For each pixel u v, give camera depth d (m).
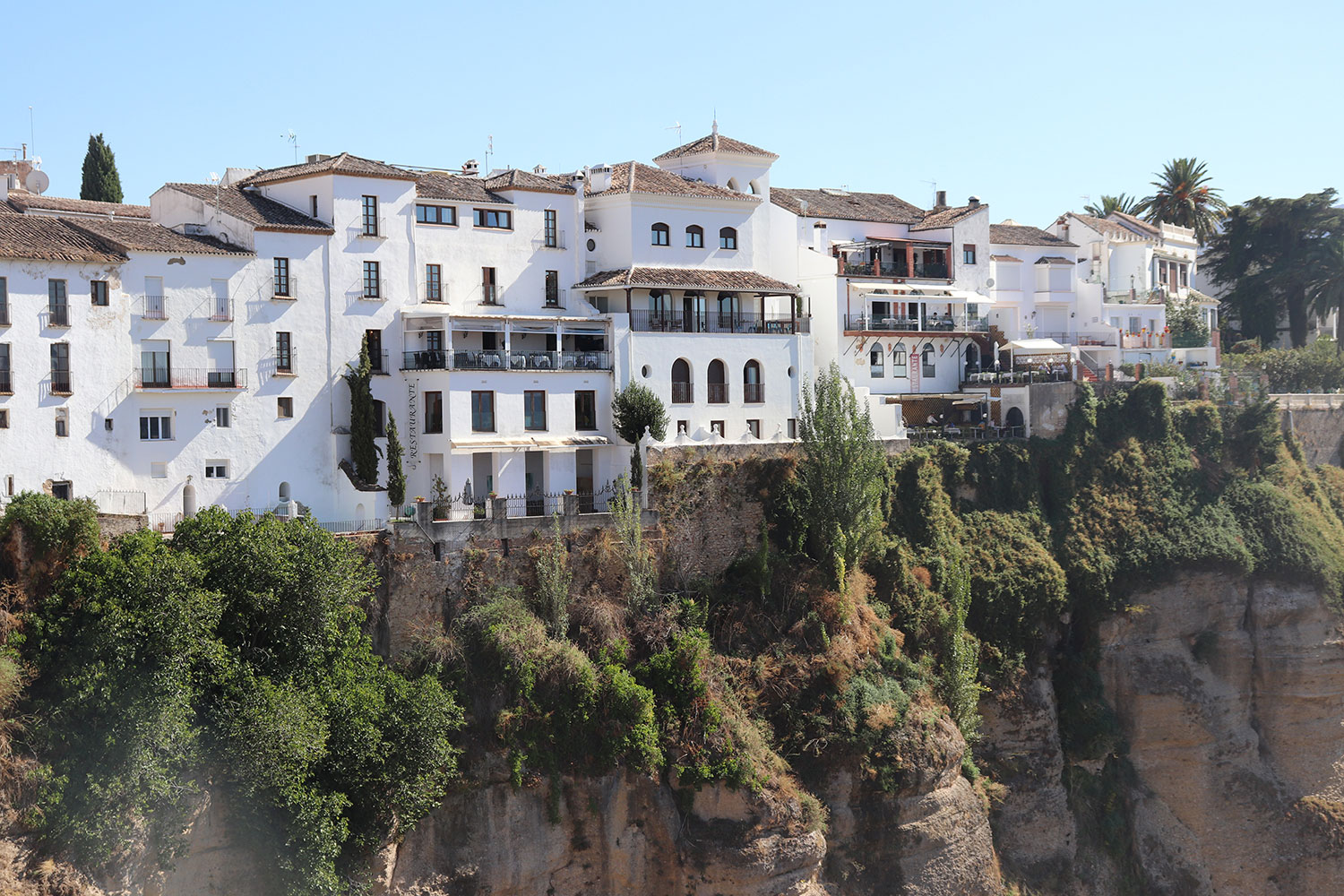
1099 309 102.19
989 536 77.50
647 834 59.25
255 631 51.28
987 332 90.75
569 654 58.94
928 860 64.56
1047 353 91.75
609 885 59.09
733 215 78.69
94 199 87.69
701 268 77.00
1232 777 78.25
